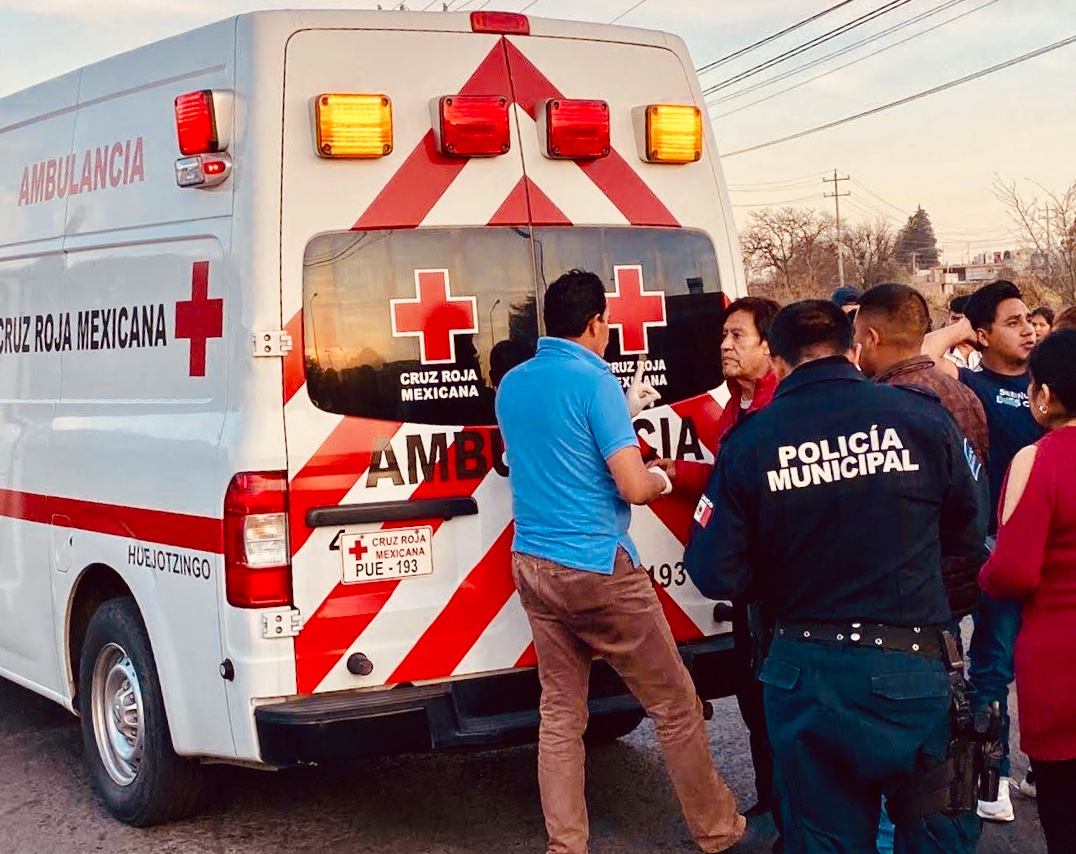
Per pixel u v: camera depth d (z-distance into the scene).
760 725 4.93
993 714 3.59
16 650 6.11
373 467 4.55
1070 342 3.63
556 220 4.85
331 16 4.60
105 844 5.08
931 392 3.73
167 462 4.81
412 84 4.68
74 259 5.56
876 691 3.48
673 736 4.55
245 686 4.45
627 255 4.98
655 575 4.98
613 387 4.43
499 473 4.72
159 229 4.96
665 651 4.52
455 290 4.68
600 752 5.99
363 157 4.55
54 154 5.75
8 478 6.06
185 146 4.62
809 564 3.56
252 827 5.22
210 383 4.66
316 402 4.49
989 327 5.36
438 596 4.64
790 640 3.61
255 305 4.45
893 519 3.53
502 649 4.74
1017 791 5.41
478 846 4.98
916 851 3.60
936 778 3.54
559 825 4.46
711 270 5.14
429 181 4.67
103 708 5.41
